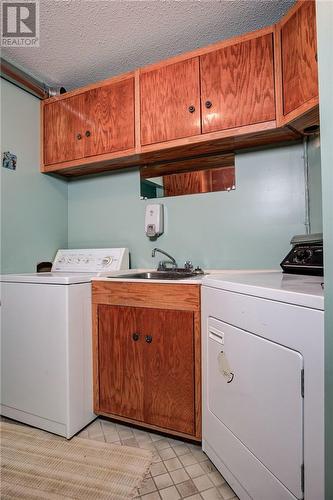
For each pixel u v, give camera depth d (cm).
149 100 175
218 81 156
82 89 198
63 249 234
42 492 115
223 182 191
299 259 146
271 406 87
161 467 127
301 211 171
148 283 149
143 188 216
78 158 201
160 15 149
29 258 206
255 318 94
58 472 125
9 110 192
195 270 191
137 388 151
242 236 186
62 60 185
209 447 128
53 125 211
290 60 135
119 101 185
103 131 191
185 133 165
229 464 111
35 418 158
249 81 149
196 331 136
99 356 163
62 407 149
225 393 112
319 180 152
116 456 135
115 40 167
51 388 152
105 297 161
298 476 77
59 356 150
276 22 155
